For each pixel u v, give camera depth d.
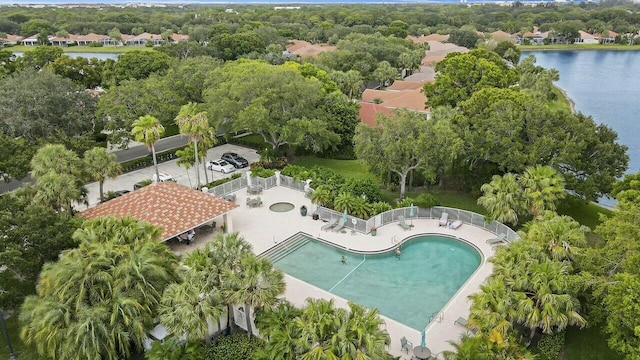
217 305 21.73
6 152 39.94
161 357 21.30
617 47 161.00
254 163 51.16
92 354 20.00
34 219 25.92
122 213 34.12
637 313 19.45
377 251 34.22
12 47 151.62
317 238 36.16
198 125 41.59
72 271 21.02
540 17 198.12
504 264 23.94
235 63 66.00
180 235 34.72
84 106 54.19
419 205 38.81
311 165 53.53
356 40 104.31
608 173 36.94
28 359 24.14
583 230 26.75
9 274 24.38
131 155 55.91
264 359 19.94
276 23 184.25
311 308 20.06
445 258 33.94
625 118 80.44
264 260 22.61
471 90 59.19
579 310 23.17
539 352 23.45
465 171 42.88
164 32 157.38
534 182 33.81
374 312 20.20
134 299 21.30
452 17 199.12
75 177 36.12
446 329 25.84
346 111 56.66
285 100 50.09
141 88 54.31
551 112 38.88
